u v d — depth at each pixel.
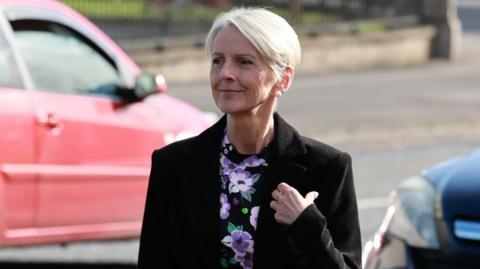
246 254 5.16
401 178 18.27
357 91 29.81
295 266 5.14
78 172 10.67
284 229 5.11
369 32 36.75
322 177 5.25
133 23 29.84
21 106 10.25
